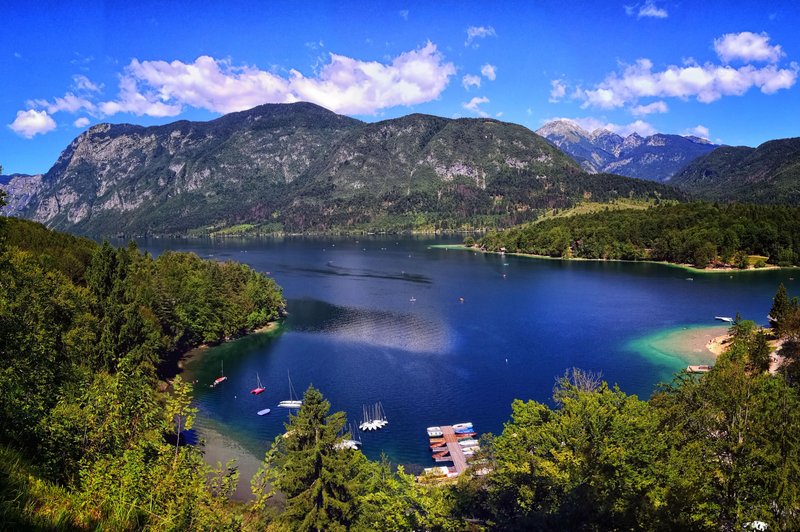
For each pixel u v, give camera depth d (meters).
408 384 94.81
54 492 14.94
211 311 126.19
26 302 37.06
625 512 30.86
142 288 115.06
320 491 45.94
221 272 154.12
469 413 82.25
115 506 15.88
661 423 45.28
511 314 149.12
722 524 29.22
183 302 124.44
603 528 30.91
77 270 113.12
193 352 119.69
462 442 71.88
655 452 37.09
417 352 113.62
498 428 77.19
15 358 25.19
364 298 177.38
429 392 90.81
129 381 22.44
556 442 40.47
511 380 95.69
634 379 95.44
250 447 72.69
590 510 31.77
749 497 30.00
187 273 149.12
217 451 71.31
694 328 129.12
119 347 81.88
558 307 157.62
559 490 34.81
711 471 32.62
